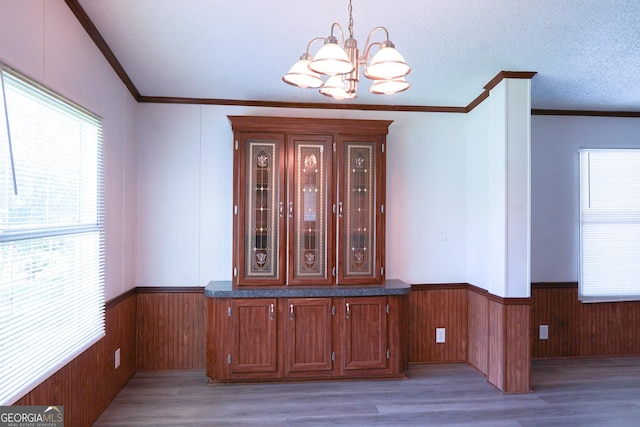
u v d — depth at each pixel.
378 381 3.37
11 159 1.58
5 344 1.65
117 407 2.85
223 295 3.21
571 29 2.46
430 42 2.64
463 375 3.52
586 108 4.03
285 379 3.32
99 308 2.67
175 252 3.61
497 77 3.21
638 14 2.28
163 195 3.60
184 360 3.59
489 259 3.37
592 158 4.08
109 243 2.87
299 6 2.21
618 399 3.07
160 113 3.61
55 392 2.07
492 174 3.32
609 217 4.08
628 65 3.01
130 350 3.38
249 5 2.20
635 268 4.08
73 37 2.26
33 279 1.88
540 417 2.78
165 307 3.58
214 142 3.67
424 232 3.88
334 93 1.87
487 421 2.71
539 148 4.03
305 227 3.44
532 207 4.01
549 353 3.98
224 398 3.02
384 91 1.84
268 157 3.42
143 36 2.57
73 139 2.33
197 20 2.37
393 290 3.37
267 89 3.46
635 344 4.08
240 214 3.36
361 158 3.53
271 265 3.40
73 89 2.27
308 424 2.65
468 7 2.21
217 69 3.06
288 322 3.29
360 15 2.29
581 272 4.03
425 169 3.89
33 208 1.90
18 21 1.73
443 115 3.92
